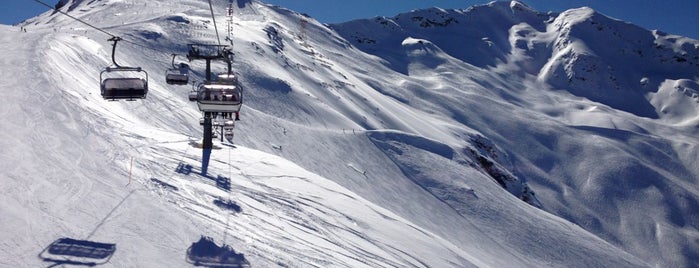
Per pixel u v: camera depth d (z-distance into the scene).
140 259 9.46
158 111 33.09
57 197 11.64
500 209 51.97
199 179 16.16
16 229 9.71
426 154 62.38
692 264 91.38
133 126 22.41
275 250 11.77
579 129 144.00
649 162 133.12
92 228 10.38
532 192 92.69
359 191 45.38
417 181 54.47
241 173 18.91
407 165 58.03
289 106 64.06
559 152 127.56
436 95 141.25
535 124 139.62
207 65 22.39
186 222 11.77
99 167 14.56
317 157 49.28
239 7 148.00
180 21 80.94
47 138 16.31
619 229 100.50
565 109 169.50
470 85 168.12
